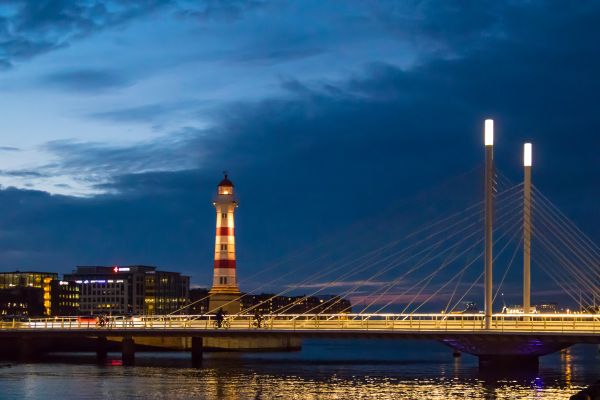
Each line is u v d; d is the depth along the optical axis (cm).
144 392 8719
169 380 9950
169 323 11931
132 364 12450
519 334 9719
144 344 16525
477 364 13425
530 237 10869
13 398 8269
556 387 9081
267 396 8400
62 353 15200
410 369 11944
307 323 11012
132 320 12250
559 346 10381
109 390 8881
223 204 17175
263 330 10712
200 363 12875
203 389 8981
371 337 10306
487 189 10131
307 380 10019
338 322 10738
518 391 8738
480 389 8912
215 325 11656
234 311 16888
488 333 9850
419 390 8875
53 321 12788
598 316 9731
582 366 13500
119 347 16075
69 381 9800
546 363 14800
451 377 10281
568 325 9775
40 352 14562
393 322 10325
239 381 9819
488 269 10019
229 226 17225
